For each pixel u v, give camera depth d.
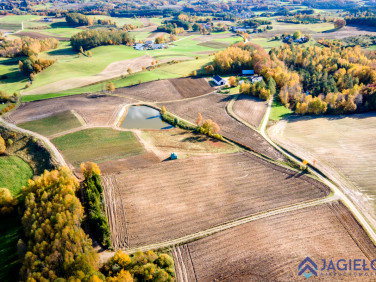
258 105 100.75
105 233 45.44
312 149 73.62
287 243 45.91
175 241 46.31
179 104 101.50
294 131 83.88
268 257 43.50
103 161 67.38
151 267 39.19
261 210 53.09
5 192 52.38
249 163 68.06
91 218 47.72
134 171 63.78
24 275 37.03
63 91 112.31
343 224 49.97
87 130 81.38
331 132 82.56
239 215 51.84
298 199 56.06
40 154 69.88
